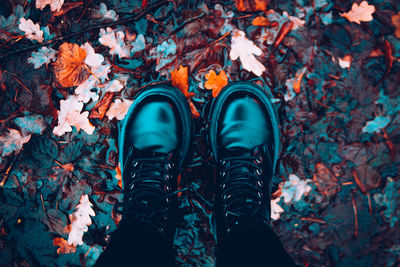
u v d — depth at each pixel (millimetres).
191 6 1057
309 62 1059
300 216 1069
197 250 1062
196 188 1070
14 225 1099
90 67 1080
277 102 1068
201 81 1068
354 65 1061
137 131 1057
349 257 1060
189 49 1063
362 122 1063
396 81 1058
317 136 1065
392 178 1059
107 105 1085
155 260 854
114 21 1071
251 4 1053
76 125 1085
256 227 901
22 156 1093
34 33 1088
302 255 1064
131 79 1081
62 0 1079
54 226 1093
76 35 1080
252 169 1022
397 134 1060
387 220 1060
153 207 949
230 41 1059
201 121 1083
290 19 1053
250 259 813
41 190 1094
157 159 1030
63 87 1086
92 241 1088
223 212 981
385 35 1060
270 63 1062
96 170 1089
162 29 1068
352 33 1060
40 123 1092
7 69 1091
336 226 1062
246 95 1056
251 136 1042
